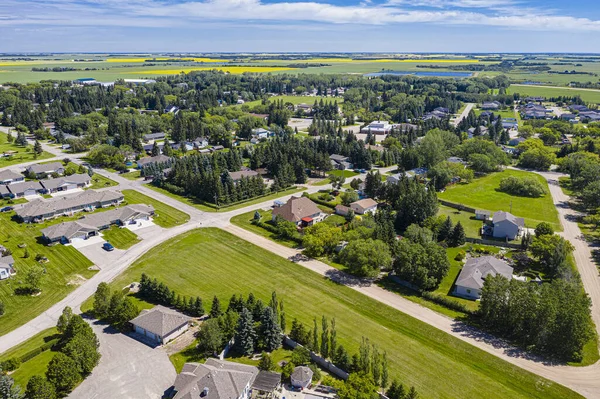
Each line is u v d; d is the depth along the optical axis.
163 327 72.25
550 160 181.38
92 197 135.88
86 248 107.81
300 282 92.69
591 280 92.31
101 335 73.94
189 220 127.44
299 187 159.75
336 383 60.97
